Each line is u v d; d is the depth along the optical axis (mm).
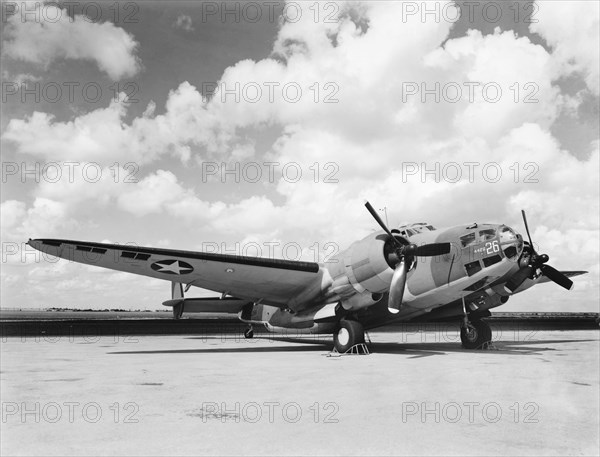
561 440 4094
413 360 10227
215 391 6262
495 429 4449
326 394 6059
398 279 11008
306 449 3848
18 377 7566
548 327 32406
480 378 7453
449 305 13547
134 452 3764
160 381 7137
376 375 7812
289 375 7809
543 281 15859
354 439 4125
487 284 11594
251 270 12055
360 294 11820
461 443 4000
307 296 13055
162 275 12742
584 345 15312
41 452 3764
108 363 9664
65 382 7020
